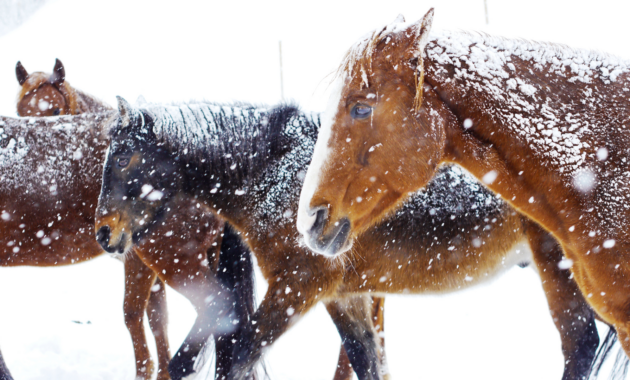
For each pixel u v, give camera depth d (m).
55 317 7.22
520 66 2.37
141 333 4.85
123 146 4.02
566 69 2.37
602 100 2.31
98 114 4.84
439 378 4.97
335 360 5.73
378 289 3.75
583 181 2.25
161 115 4.11
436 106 2.34
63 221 4.73
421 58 2.20
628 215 2.19
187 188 4.12
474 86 2.33
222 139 3.94
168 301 8.39
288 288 3.54
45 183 4.71
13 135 4.80
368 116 2.29
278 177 3.70
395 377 5.04
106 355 5.69
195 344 4.26
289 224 3.57
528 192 2.39
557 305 3.80
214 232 4.49
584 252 2.29
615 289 2.24
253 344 3.50
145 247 4.32
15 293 8.56
